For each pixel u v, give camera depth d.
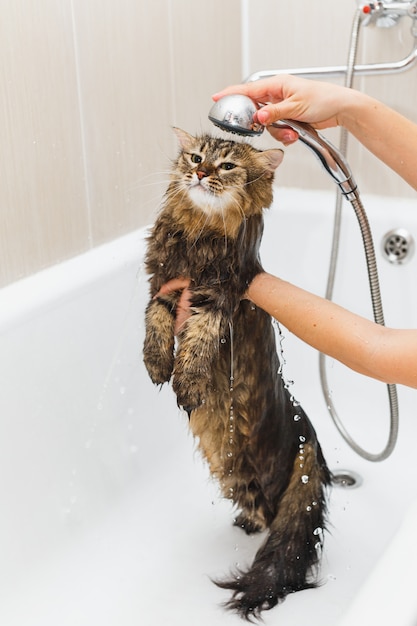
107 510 1.81
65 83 1.73
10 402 1.57
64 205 1.80
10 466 1.57
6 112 1.59
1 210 1.62
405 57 2.05
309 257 2.24
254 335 1.37
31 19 1.60
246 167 1.28
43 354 1.65
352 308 2.20
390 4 1.92
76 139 1.79
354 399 2.21
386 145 1.24
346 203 2.16
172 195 1.30
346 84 1.91
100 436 1.81
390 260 2.13
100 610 1.54
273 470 1.46
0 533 1.55
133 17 1.90
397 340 1.11
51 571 1.63
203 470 1.97
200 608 1.53
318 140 1.27
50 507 1.67
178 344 1.29
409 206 2.15
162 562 1.67
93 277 1.78
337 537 1.74
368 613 0.79
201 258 1.27
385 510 1.85
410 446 2.08
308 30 2.20
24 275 1.72
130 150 1.98
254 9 2.27
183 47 2.10
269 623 1.44
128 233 2.02
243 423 1.42
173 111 2.12
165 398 2.01
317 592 1.51
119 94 1.90
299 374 2.27
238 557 1.67
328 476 1.53
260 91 1.25
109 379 1.84
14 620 1.51
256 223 1.30
